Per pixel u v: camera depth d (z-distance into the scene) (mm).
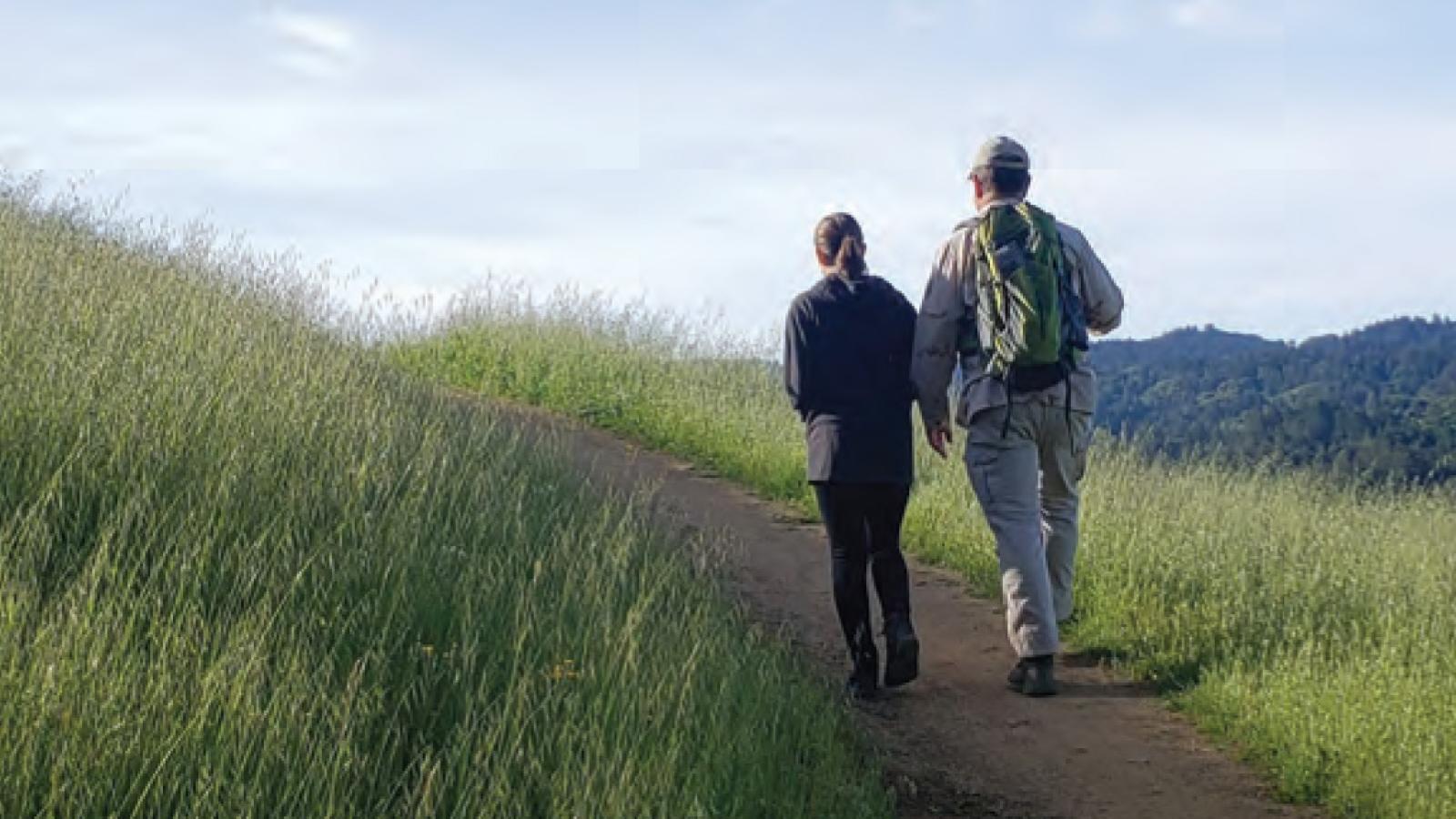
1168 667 7000
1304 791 5785
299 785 4273
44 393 6562
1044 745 6234
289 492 6266
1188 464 11352
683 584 6859
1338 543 8742
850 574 6637
